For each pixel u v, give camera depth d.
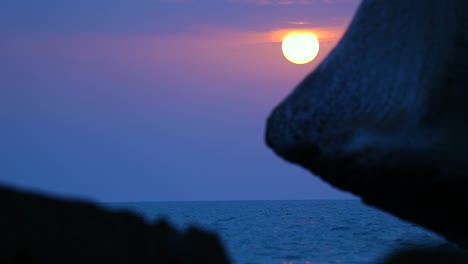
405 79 16.55
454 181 15.63
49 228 8.23
